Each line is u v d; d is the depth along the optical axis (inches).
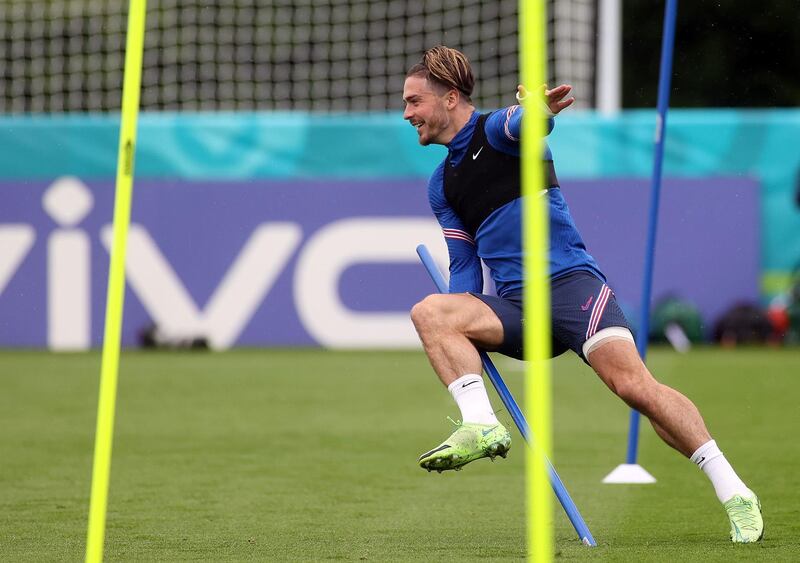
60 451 939.3
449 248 611.8
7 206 1943.9
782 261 1959.9
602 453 922.7
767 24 2910.9
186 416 1166.3
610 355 561.3
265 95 2381.9
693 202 1935.3
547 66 2130.9
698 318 1926.7
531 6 351.9
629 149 1943.9
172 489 759.7
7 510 680.4
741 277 1937.7
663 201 1937.7
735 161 1957.4
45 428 1082.7
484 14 2336.4
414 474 822.5
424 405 1252.5
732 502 566.9
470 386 559.2
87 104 2377.0
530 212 347.3
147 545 570.6
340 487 767.1
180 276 1952.5
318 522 640.4
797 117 1951.3
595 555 524.7
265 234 1953.7
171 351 1921.8
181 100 2353.6
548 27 2116.1
